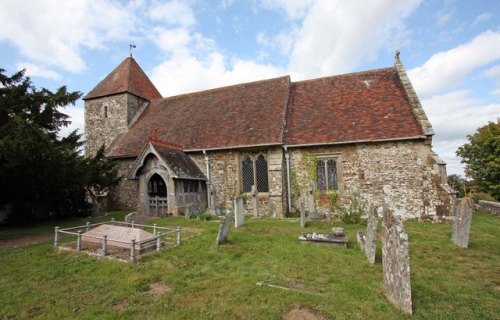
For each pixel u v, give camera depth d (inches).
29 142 395.5
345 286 215.2
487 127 1130.0
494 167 1069.1
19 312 185.6
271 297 196.2
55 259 290.0
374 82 653.3
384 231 206.4
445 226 450.9
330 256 286.7
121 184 737.0
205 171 645.9
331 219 507.2
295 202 588.7
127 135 794.8
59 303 196.2
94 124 884.0
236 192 621.3
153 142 581.9
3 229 478.9
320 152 575.2
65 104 544.7
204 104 791.7
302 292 203.9
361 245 311.7
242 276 236.2
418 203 508.4
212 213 597.6
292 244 333.1
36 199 553.0
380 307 183.0
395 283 186.1
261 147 601.9
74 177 539.5
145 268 257.3
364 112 588.4
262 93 742.5
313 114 633.6
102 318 174.2
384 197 529.0
